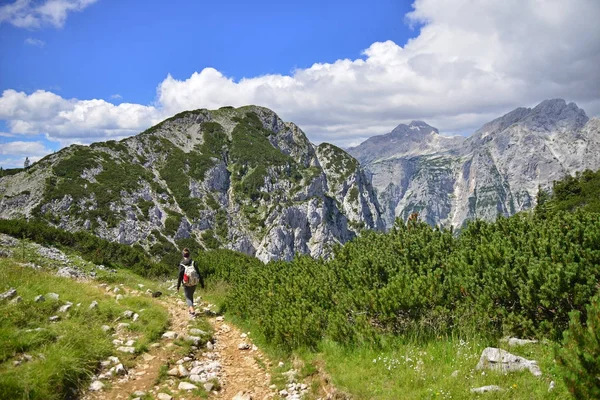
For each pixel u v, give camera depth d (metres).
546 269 8.03
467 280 9.46
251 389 8.44
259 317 12.27
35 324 8.83
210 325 13.00
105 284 17.33
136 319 11.20
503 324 8.16
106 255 25.98
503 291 8.55
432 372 7.32
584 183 59.94
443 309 8.99
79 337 8.59
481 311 8.46
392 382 7.41
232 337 12.16
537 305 8.03
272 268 17.55
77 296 11.80
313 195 177.38
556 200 59.38
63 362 7.33
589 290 7.45
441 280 10.38
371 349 8.92
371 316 9.98
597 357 5.04
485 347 7.96
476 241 11.86
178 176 153.00
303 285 13.09
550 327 7.55
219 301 16.73
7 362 7.03
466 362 7.40
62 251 23.70
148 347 9.63
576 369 5.11
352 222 187.25
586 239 8.92
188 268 14.20
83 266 20.61
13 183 120.88
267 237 146.00
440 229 13.27
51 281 12.88
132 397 7.28
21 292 10.54
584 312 7.49
